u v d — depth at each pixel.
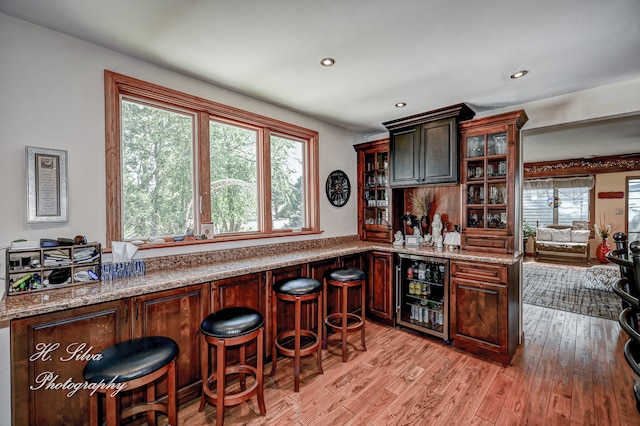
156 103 2.32
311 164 3.58
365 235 4.10
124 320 1.71
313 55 2.11
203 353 1.91
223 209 2.76
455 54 2.09
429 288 3.28
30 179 1.73
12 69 1.69
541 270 6.43
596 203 7.44
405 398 2.06
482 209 3.11
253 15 1.67
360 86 2.64
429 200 3.71
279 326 2.59
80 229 1.91
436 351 2.76
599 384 2.21
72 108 1.89
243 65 2.26
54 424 1.48
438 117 3.17
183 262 2.36
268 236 3.01
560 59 2.14
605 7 1.57
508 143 2.80
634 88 2.48
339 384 2.24
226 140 2.81
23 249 1.60
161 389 1.87
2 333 1.62
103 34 1.86
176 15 1.67
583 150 6.14
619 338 3.02
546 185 7.93
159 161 2.36
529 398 2.05
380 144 3.86
